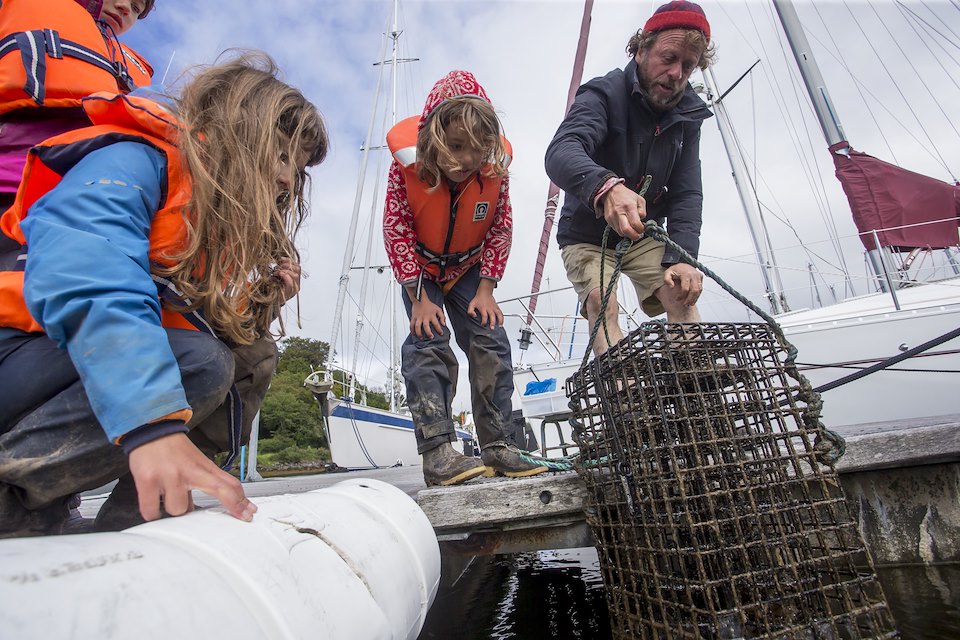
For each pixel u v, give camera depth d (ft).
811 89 23.93
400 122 7.79
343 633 2.27
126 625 1.43
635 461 4.69
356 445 36.68
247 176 3.67
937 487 6.79
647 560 4.64
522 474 7.32
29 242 2.78
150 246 3.32
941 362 15.85
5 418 3.11
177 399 2.54
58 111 3.86
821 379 16.74
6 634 1.18
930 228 19.84
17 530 3.16
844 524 4.50
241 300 3.95
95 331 2.51
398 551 3.61
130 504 4.04
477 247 7.93
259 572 2.07
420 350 7.64
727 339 4.85
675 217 8.95
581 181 6.14
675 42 7.65
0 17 4.05
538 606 7.39
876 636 4.12
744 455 4.61
